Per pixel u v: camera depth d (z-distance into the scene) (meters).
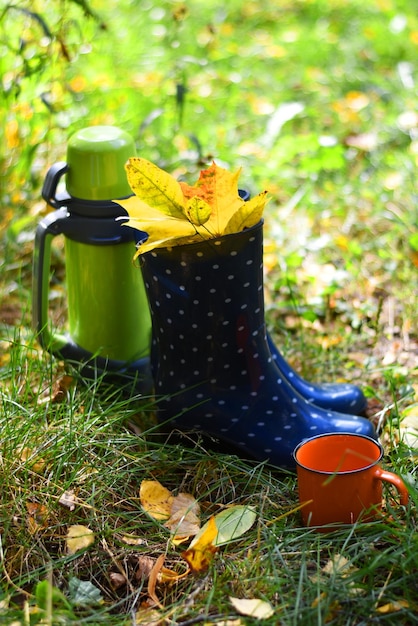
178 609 1.37
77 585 1.39
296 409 1.58
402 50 2.98
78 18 2.32
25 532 1.45
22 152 2.15
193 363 1.56
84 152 1.61
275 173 2.27
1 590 1.38
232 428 1.57
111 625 1.35
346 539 1.43
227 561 1.42
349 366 1.78
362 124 2.52
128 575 1.43
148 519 1.49
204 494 1.51
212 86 2.68
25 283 2.01
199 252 1.50
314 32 3.12
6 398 1.60
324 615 1.34
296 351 1.83
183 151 2.31
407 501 1.43
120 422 1.60
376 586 1.38
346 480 1.43
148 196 1.50
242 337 1.55
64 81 2.15
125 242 1.64
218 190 1.49
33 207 2.11
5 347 1.84
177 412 1.59
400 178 2.25
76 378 1.67
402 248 2.09
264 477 1.55
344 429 1.57
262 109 2.55
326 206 2.20
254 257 1.52
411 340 1.87
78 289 1.67
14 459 1.51
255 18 3.25
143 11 2.95
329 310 1.91
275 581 1.38
